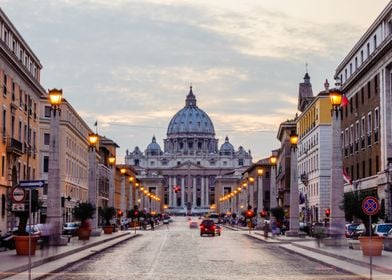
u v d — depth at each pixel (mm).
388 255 37594
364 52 74875
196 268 32312
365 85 73938
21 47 70688
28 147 73188
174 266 33562
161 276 27812
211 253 45750
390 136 65125
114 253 45469
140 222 132750
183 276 27844
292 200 70375
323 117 98875
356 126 78750
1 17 60750
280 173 154250
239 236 87125
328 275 28688
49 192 46281
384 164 65438
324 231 49000
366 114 73625
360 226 61656
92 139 68125
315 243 53656
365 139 74062
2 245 46438
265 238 72938
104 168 145875
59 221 46562
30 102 76625
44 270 30141
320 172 98438
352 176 80750
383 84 65750
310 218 107500
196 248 52969
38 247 43344
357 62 78375
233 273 29484
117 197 170875
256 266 33812
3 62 61781
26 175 73562
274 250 50375
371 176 70875
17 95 68938
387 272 28906
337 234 46406
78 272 29953
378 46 65188
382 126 66062
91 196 68500
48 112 97188
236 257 41281
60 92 45969
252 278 27125
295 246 53188
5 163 64188
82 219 61875
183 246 56531
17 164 68688
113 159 91750
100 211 85750
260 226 120188
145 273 29281
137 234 91188
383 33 66938
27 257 36000
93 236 71562
